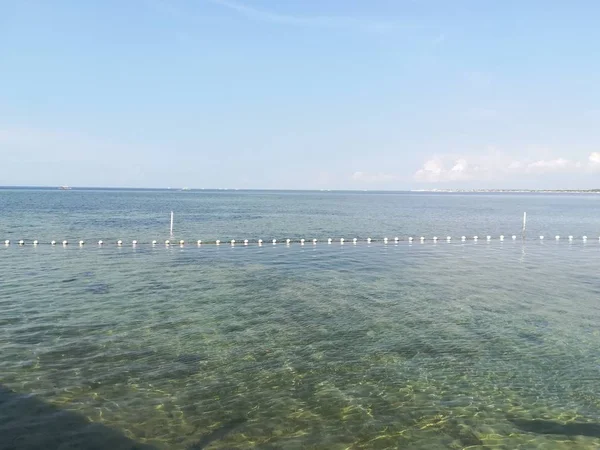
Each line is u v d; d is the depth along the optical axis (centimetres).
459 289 2488
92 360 1403
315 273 2917
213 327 1745
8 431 1002
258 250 4034
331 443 989
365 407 1148
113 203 12444
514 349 1555
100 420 1058
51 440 973
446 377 1327
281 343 1584
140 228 5688
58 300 2116
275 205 13288
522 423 1084
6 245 4075
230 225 6397
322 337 1652
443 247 4438
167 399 1166
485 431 1047
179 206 11625
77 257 3453
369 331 1727
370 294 2336
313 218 8131
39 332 1650
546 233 6019
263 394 1205
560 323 1855
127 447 956
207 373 1327
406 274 2933
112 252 3759
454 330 1752
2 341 1549
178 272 2891
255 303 2119
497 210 12000
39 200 13462
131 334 1648
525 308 2088
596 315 1980
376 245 4547
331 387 1253
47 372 1308
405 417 1103
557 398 1208
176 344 1556
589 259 3703
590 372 1372
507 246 4578
